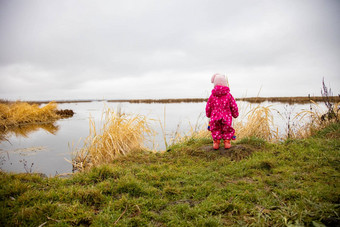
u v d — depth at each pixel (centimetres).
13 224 239
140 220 254
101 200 303
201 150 517
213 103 516
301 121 774
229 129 502
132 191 329
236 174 381
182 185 354
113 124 646
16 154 667
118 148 587
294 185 317
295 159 433
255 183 342
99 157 564
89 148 607
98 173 384
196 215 262
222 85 515
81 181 374
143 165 457
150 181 366
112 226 244
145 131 712
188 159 484
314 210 238
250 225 230
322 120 693
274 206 260
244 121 767
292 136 691
